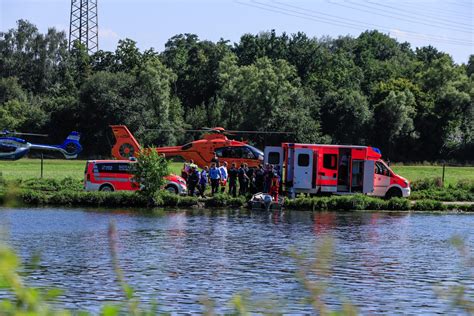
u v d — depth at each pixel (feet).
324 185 179.93
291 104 428.15
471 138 439.63
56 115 404.57
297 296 69.87
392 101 423.64
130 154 221.66
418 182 203.62
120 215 148.56
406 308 66.95
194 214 154.40
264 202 167.73
